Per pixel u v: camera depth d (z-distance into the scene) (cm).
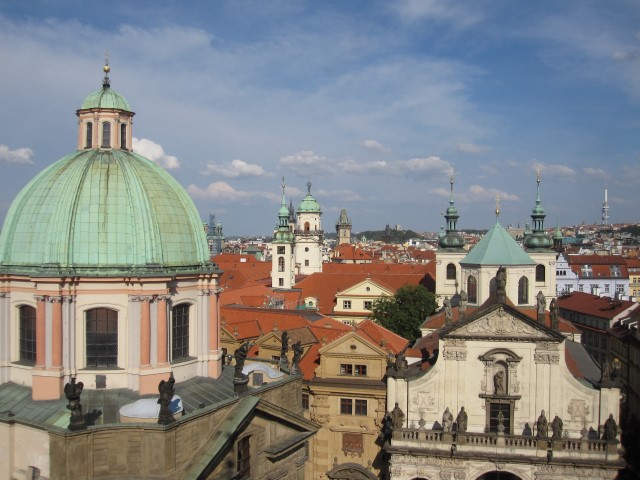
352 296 14700
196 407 4850
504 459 6234
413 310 12438
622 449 6241
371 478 7312
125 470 4281
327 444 7612
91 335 4912
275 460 5372
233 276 18338
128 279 4819
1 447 4528
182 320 5334
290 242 17538
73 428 4162
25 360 5088
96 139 5541
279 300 13400
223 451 4684
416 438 6512
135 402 4588
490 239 10650
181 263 5241
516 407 6644
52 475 4191
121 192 5097
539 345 6581
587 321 14088
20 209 5166
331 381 7625
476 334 6706
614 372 6481
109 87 5694
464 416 6412
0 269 5012
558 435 6188
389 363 7056
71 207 4956
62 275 4700
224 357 6350
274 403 5572
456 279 13138
